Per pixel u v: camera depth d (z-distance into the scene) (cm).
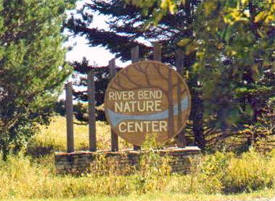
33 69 2455
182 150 2303
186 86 2314
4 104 2461
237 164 1848
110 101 2367
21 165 2108
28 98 2508
